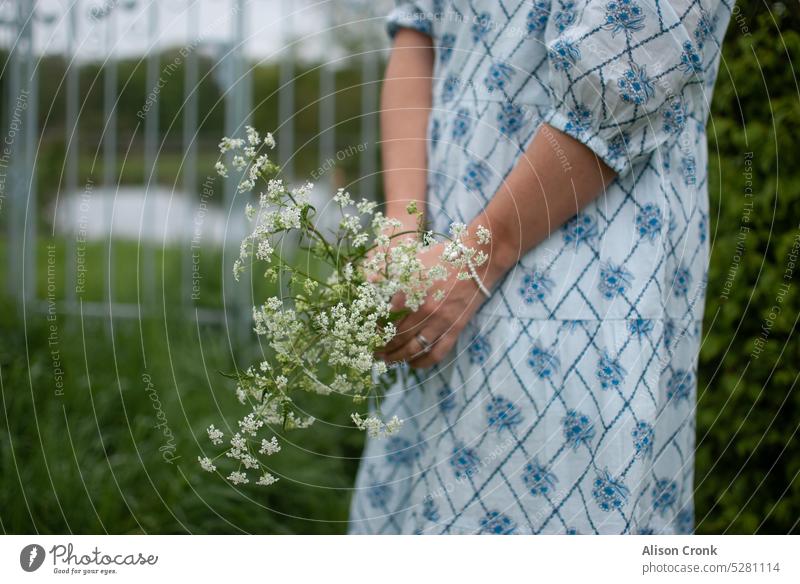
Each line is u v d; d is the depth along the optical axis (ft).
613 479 3.29
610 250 3.30
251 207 3.20
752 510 5.56
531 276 3.37
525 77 3.40
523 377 3.37
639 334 3.27
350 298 3.24
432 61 4.12
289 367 3.29
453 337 3.45
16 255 9.04
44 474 6.10
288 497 6.75
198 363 7.92
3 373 7.16
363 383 3.30
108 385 7.43
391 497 4.12
